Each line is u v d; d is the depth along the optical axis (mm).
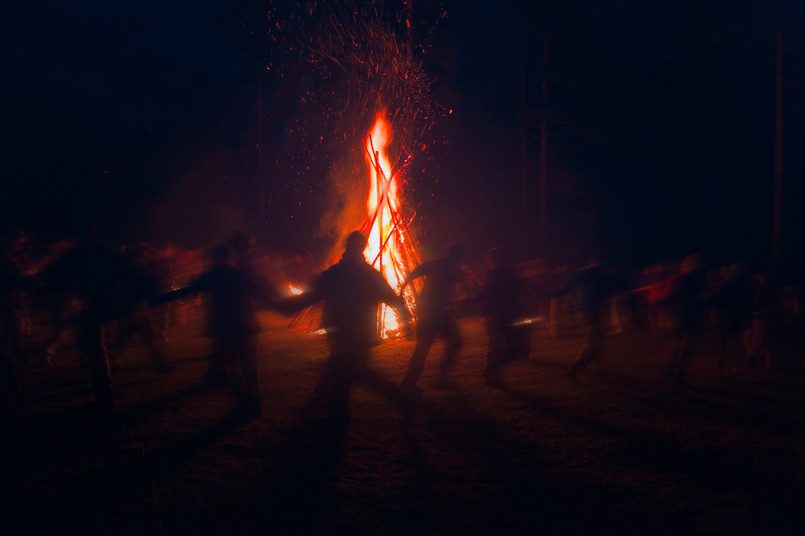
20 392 7773
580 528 4270
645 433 6207
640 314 12641
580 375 8773
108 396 7207
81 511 4613
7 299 9133
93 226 7320
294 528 4332
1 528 4359
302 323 13766
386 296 6363
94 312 7160
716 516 4426
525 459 5543
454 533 4234
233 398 7727
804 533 4184
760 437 6059
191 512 4586
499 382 8258
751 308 8844
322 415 6949
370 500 4758
